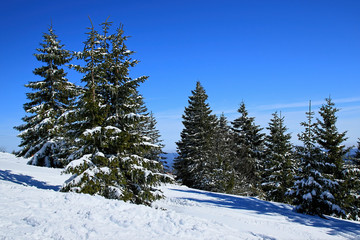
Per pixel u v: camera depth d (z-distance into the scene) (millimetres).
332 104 25812
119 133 12195
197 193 24922
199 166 37562
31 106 24047
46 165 23906
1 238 5973
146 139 13688
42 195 9812
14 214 7535
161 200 17844
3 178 15414
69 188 11125
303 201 19047
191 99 45906
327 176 20516
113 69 13781
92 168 11484
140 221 8609
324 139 25359
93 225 7621
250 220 14070
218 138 37094
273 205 21781
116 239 7016
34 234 6500
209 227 9414
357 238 13141
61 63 24172
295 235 12211
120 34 14094
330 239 12359
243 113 46031
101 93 13805
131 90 13531
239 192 31781
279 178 31406
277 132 36375
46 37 24125
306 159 20094
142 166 12805
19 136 22469
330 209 18531
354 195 24688
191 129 42156
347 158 25094
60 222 7453
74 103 12469
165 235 7848
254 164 37719
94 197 10234
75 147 13188
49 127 23172
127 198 11695
